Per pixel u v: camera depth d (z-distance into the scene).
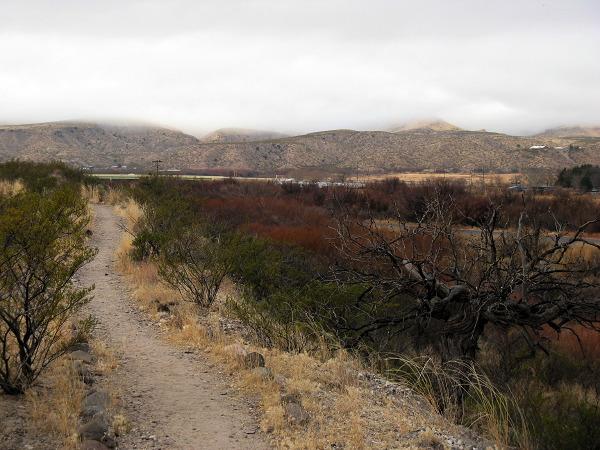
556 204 29.83
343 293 9.30
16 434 3.65
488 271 7.21
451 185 35.47
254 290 10.52
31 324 4.59
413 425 4.70
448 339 7.25
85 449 3.51
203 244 11.71
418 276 7.73
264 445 4.06
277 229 19.89
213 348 6.39
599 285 7.34
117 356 5.93
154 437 4.02
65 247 5.56
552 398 8.58
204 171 187.88
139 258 11.54
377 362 7.33
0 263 4.59
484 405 5.46
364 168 189.12
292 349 6.76
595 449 5.73
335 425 4.47
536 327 7.40
